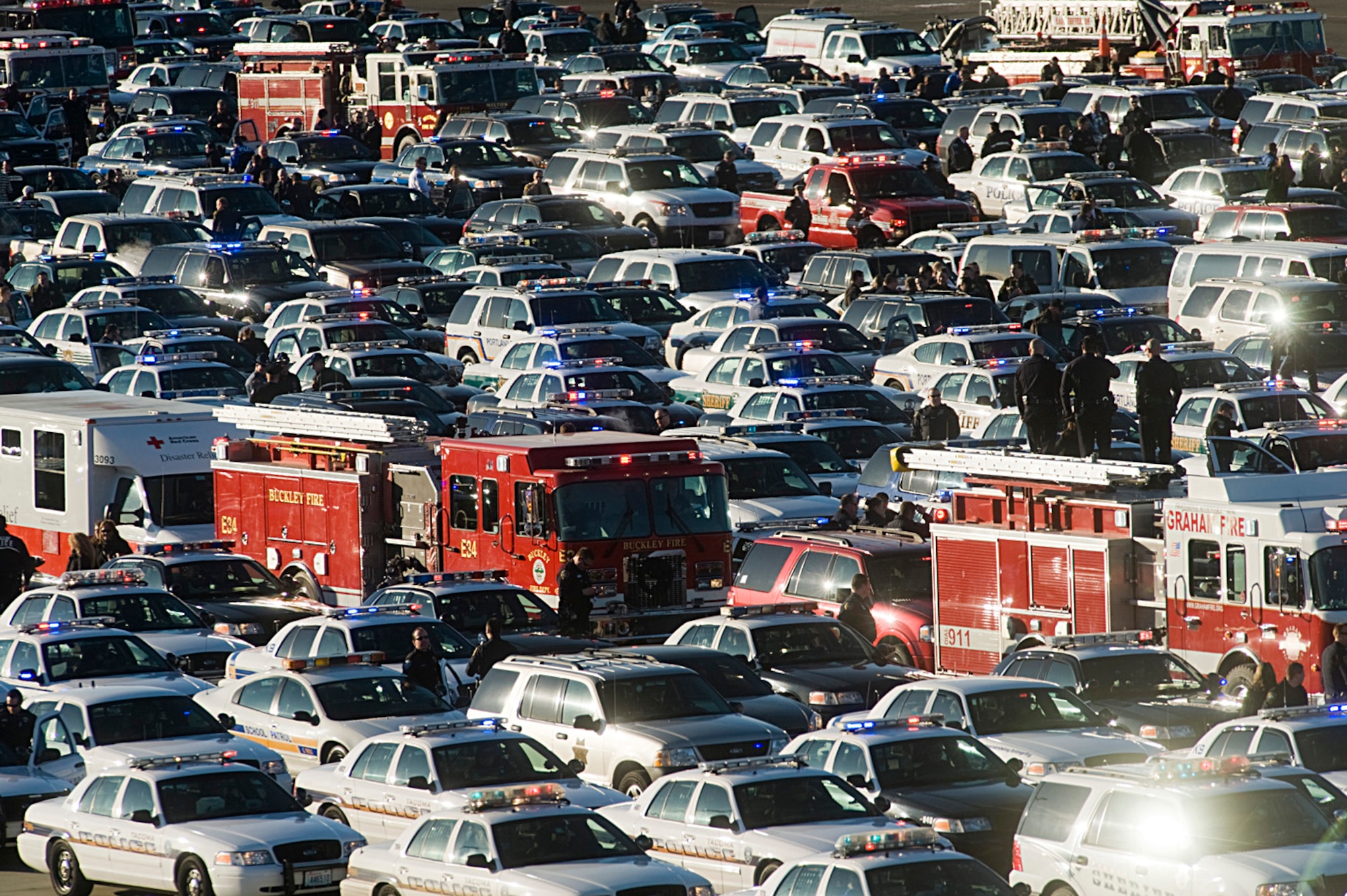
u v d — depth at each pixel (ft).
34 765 153.28
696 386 271.69
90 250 363.76
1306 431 204.03
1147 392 190.39
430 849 120.78
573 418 236.22
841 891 105.81
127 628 190.39
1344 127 375.04
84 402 241.76
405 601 184.03
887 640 182.80
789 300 297.53
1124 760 134.82
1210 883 105.81
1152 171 385.50
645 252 328.08
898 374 268.41
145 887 133.39
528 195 390.01
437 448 213.05
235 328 317.01
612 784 142.31
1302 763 127.34
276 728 155.12
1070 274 306.35
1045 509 172.76
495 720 139.54
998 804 124.77
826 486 224.53
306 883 129.49
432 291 328.49
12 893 140.15
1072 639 156.04
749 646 167.94
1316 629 153.89
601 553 187.62
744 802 121.19
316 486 214.69
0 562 222.28
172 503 226.79
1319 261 279.90
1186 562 162.71
